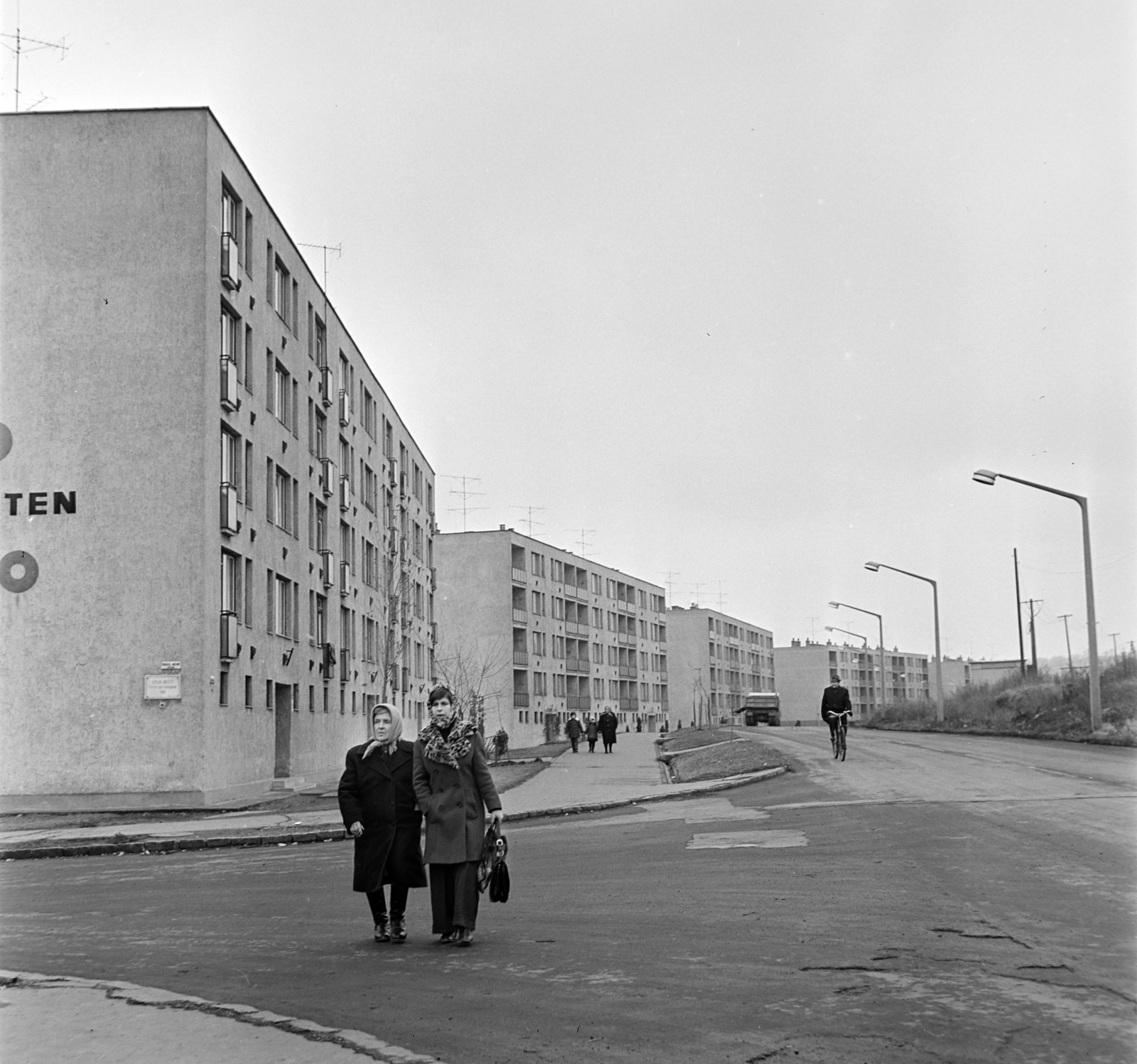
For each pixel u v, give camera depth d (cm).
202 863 1631
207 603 2666
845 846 1390
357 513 4734
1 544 2680
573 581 10444
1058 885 1031
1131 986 689
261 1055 614
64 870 1616
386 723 945
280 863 1587
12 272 2745
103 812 2577
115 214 2759
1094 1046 579
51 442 2703
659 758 4325
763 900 1042
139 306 2733
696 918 970
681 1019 651
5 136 2773
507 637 8888
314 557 3978
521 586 9212
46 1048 637
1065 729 4203
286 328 3622
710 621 14288
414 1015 686
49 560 2672
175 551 2669
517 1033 639
